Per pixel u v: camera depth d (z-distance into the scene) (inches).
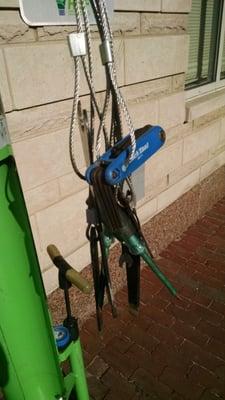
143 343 97.7
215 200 173.3
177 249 139.3
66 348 50.6
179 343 97.3
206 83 141.9
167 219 135.4
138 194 89.1
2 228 37.4
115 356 94.1
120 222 41.6
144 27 93.4
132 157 39.5
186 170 138.3
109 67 37.1
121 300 113.0
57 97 76.5
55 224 87.0
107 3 78.5
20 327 42.6
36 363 45.9
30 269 41.8
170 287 45.4
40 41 69.9
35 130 74.8
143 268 127.6
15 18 64.4
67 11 71.6
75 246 94.9
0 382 47.5
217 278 122.3
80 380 55.8
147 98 103.6
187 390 84.7
